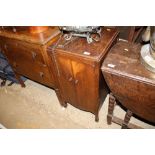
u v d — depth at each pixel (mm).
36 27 1572
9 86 2617
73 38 1547
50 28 1640
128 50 1433
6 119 2143
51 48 1457
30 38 1548
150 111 1350
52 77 1779
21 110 2225
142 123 1861
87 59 1312
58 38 1601
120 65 1302
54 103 2242
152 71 1210
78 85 1600
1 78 2729
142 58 1277
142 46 1400
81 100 1758
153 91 1181
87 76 1452
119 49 1452
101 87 1608
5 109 2279
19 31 1664
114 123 1905
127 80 1240
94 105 1703
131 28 1647
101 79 1518
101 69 1312
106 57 1389
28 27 1600
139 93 1268
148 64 1218
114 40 1567
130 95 1339
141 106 1362
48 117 2082
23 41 1606
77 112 2082
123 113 1980
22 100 2357
